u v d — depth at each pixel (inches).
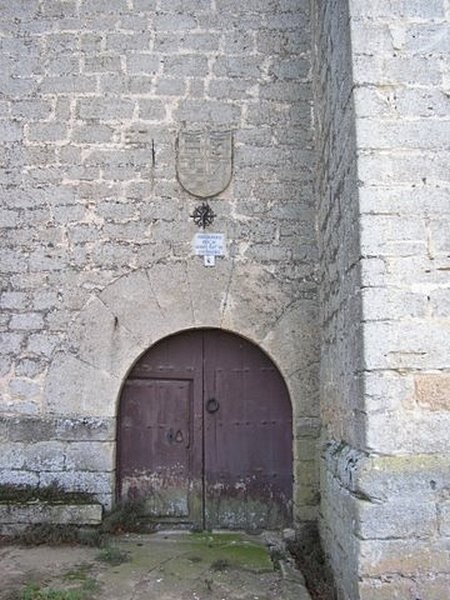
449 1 139.2
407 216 132.3
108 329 186.7
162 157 193.3
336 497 147.9
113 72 196.7
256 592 142.5
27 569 152.1
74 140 193.9
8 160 193.6
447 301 129.9
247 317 187.5
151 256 189.2
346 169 144.9
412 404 127.1
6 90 196.2
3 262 189.5
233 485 188.4
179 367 191.9
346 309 146.1
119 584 144.1
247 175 192.9
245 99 196.1
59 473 181.5
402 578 121.6
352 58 137.0
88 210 191.2
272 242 190.5
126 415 189.9
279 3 200.5
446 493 123.3
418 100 135.9
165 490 188.2
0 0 200.5
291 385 185.2
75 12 199.6
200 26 199.2
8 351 185.8
